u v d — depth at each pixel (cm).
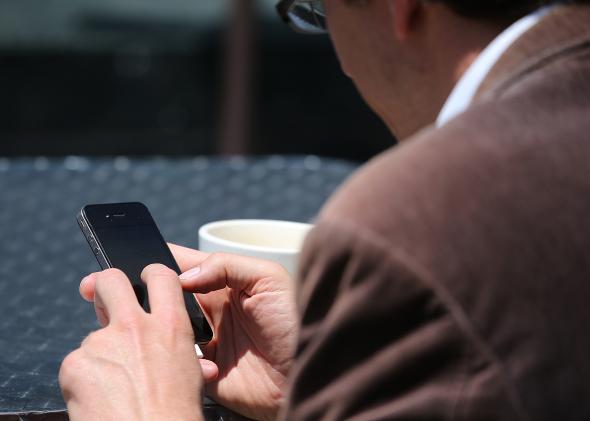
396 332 130
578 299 128
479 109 138
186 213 312
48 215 308
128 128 1049
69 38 1058
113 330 171
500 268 127
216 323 204
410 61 156
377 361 131
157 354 168
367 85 165
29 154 1006
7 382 199
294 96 1053
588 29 143
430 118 159
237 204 322
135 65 1064
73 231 297
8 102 1041
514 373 126
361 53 162
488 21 149
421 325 129
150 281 182
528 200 129
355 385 132
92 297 196
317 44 1056
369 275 128
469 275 127
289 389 139
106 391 164
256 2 878
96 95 1057
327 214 133
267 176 348
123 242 200
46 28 1055
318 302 134
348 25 162
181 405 163
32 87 1050
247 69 874
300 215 316
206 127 1051
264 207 321
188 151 1034
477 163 131
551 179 131
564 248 128
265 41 1052
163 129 1048
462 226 128
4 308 238
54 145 1018
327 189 340
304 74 1055
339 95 1048
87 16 1061
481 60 146
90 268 268
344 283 131
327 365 134
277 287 196
